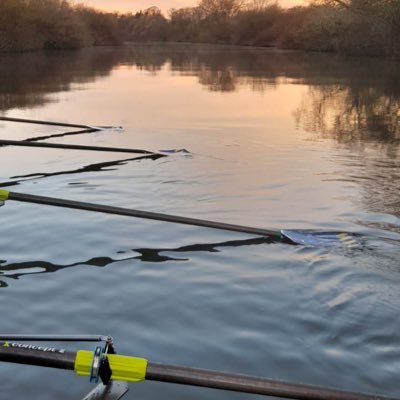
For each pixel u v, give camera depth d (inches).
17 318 144.8
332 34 1665.8
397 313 147.2
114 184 278.4
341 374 121.3
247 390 91.1
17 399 111.8
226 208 239.3
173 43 3024.1
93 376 93.5
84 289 162.2
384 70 1032.2
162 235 206.5
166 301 154.6
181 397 112.8
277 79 901.2
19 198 202.5
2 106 571.2
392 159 334.3
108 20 2504.9
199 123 468.1
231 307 151.2
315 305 152.0
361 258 184.9
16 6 1555.1
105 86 789.2
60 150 359.6
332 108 565.6
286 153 351.9
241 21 2541.8
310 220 223.9
